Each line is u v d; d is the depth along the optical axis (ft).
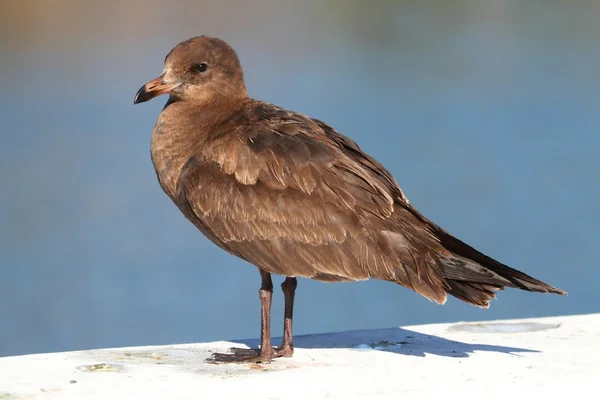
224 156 43.62
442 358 40.40
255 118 44.55
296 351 42.42
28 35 178.29
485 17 201.98
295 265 42.19
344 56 175.83
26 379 37.63
